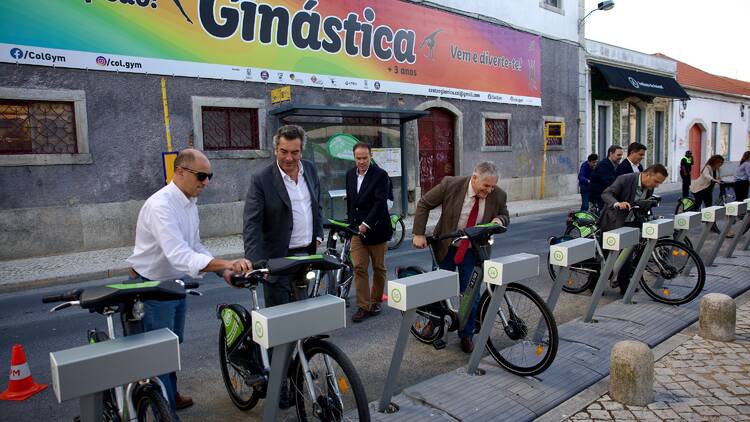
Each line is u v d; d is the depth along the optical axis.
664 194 19.72
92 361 1.77
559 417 3.10
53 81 8.68
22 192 8.50
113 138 9.30
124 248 9.32
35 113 8.67
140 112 9.56
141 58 9.50
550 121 18.44
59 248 8.84
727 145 30.09
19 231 8.46
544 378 3.60
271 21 11.07
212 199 10.49
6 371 4.17
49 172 8.72
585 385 3.52
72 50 8.79
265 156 11.13
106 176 9.27
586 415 3.11
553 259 4.02
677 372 3.68
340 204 12.13
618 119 21.72
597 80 20.38
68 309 5.93
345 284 5.61
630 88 19.62
